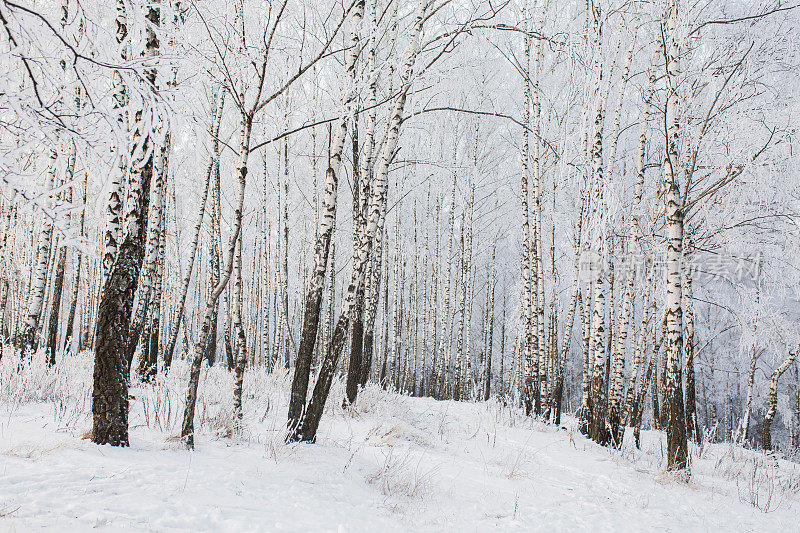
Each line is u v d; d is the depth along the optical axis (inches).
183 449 207.0
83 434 204.8
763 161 386.3
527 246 529.0
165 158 365.7
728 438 942.4
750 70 398.0
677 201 331.0
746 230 460.4
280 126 271.3
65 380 322.7
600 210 364.2
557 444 382.0
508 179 860.6
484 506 210.7
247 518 147.0
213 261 569.0
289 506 164.6
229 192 775.1
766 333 513.3
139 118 187.2
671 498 261.9
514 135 794.8
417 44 296.4
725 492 291.1
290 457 221.1
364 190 445.7
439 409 487.5
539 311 526.3
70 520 124.7
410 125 642.2
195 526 135.4
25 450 180.1
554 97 573.9
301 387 260.1
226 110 546.0
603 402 413.7
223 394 344.8
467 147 832.9
